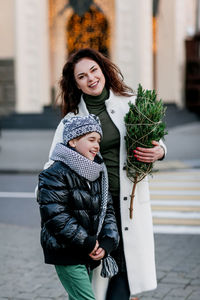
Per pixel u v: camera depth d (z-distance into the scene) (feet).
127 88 10.32
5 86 72.23
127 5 65.98
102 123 9.86
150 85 67.36
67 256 8.73
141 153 9.35
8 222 22.76
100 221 8.96
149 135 9.33
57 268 9.04
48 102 70.95
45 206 8.48
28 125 68.95
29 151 48.24
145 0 65.57
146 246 10.03
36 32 69.62
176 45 75.05
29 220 23.13
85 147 8.75
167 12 74.49
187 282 14.35
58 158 8.71
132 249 9.91
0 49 72.13
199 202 26.66
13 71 71.92
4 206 26.32
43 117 69.10
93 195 8.76
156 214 24.02
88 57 9.85
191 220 22.74
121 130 9.79
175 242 18.94
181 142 53.47
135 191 9.91
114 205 9.98
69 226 8.36
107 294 9.98
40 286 14.26
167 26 74.64
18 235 20.27
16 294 13.62
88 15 67.77
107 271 9.31
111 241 8.94
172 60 75.20
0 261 16.67
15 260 16.78
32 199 28.12
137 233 9.91
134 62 66.39
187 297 13.20
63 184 8.51
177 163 39.78
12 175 36.68
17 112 71.26
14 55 71.67
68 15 69.36
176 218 23.13
